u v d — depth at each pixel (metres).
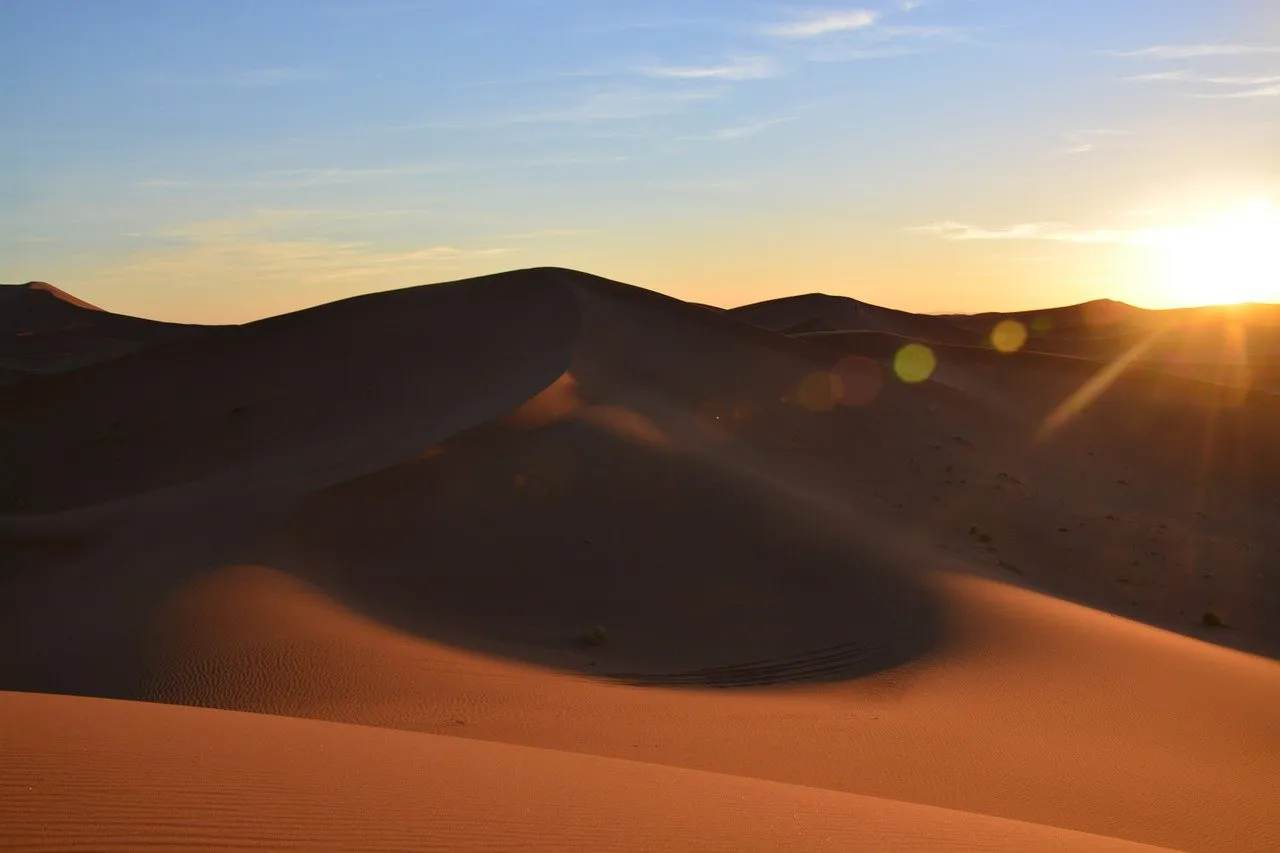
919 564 34.03
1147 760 17.47
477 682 20.83
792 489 42.81
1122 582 44.75
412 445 45.25
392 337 68.75
